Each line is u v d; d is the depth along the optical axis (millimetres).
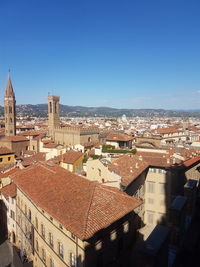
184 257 41125
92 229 28219
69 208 32625
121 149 80250
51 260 36844
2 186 60562
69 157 73438
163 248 27922
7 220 57188
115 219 31172
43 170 48094
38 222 40344
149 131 149125
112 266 34656
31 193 39750
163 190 53562
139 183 51156
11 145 109688
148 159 57406
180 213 40688
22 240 48781
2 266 46812
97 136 121875
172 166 53594
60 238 33844
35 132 139125
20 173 49312
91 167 51844
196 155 72062
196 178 66938
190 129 177375
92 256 30438
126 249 38469
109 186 41125
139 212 51406
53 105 137125
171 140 128125
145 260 25516
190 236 48094
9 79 135750
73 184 38938
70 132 114375
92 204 32531
